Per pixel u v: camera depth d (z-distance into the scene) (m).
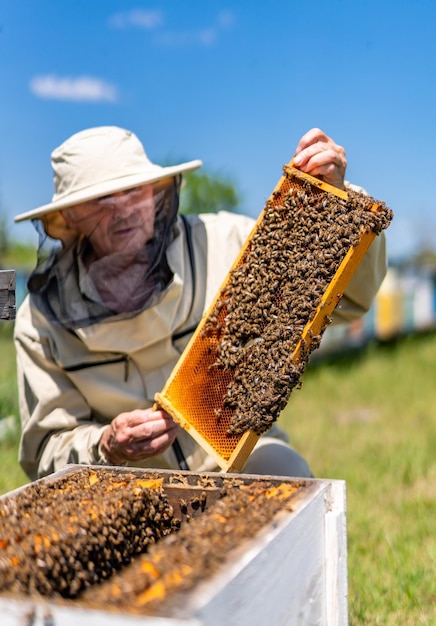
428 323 13.05
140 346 3.24
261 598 1.62
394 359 11.01
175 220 3.29
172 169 3.21
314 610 1.99
